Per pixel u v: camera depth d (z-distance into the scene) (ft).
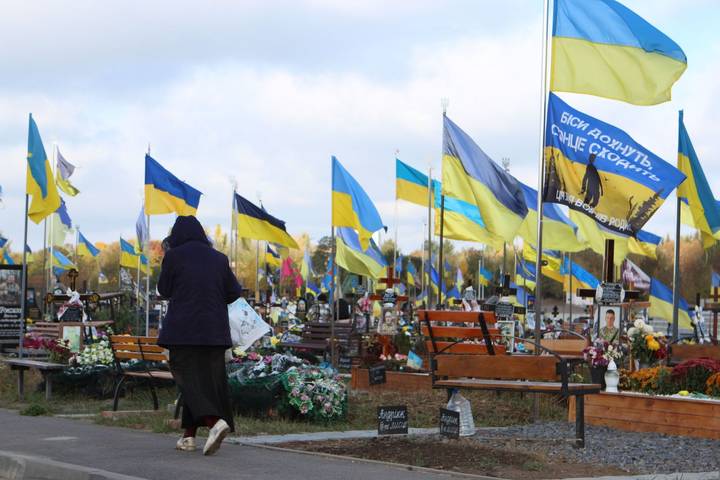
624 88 44.93
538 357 33.37
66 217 134.51
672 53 44.39
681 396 39.96
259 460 28.35
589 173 44.52
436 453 30.25
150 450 30.27
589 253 211.20
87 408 47.09
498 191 55.31
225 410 30.14
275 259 182.09
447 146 56.80
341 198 73.15
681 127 62.18
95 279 274.57
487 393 49.49
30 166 66.90
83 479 24.71
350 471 26.53
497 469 27.76
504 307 49.44
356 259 88.28
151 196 77.36
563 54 44.78
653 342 45.91
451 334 36.76
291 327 93.25
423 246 152.66
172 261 29.99
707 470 29.30
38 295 144.05
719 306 102.68
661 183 44.45
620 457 31.24
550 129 44.37
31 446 31.12
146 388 51.39
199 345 29.45
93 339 70.44
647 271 223.92
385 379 54.54
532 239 87.92
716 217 62.95
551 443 33.78
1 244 145.07
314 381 41.27
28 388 55.77
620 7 44.62
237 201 88.48
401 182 93.61
